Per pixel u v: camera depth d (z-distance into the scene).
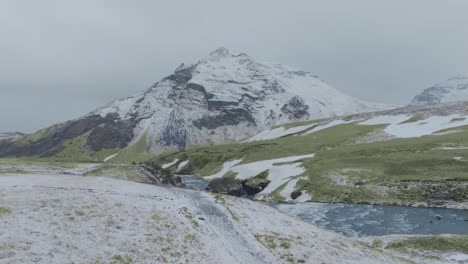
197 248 28.58
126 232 28.14
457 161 84.38
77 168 62.88
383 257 35.97
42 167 60.16
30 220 26.23
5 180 38.56
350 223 61.03
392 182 79.69
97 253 24.23
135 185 44.25
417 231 55.06
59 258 22.48
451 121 130.88
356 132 143.50
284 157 123.56
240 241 31.78
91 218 29.02
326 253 32.84
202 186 113.06
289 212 70.56
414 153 96.38
